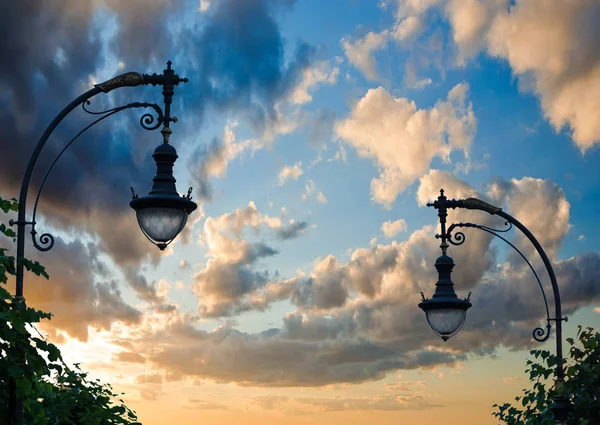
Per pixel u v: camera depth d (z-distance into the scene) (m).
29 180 7.98
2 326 6.36
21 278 7.25
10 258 7.08
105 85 8.42
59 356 6.73
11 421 6.69
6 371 6.44
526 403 11.31
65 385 10.58
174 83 8.62
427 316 11.41
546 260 10.85
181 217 8.37
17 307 6.75
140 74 8.55
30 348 6.63
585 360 10.73
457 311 11.26
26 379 6.58
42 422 7.26
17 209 7.36
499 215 11.13
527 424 11.09
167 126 8.58
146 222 8.31
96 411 10.48
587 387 10.45
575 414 10.43
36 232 7.96
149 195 8.27
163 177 8.45
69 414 9.91
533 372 10.92
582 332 10.71
